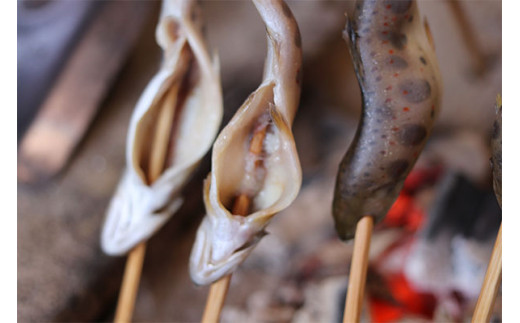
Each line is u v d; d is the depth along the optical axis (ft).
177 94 1.73
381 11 1.47
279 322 2.85
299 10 4.42
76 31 4.03
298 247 3.30
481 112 4.35
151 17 4.45
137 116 1.69
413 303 2.67
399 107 1.49
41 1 4.02
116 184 3.56
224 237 1.49
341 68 4.84
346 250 3.05
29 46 3.90
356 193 1.54
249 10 4.65
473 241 2.74
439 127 4.50
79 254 3.06
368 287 2.68
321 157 4.24
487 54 4.23
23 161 3.55
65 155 3.64
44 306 2.79
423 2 4.30
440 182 3.11
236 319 2.96
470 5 4.07
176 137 1.77
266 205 1.49
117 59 4.05
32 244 3.08
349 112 4.92
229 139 1.43
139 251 1.85
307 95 4.77
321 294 2.82
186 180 1.76
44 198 3.39
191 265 1.55
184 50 1.68
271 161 1.48
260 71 4.24
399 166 1.51
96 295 3.02
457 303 2.59
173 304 3.37
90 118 3.82
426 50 1.53
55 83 3.85
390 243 2.88
